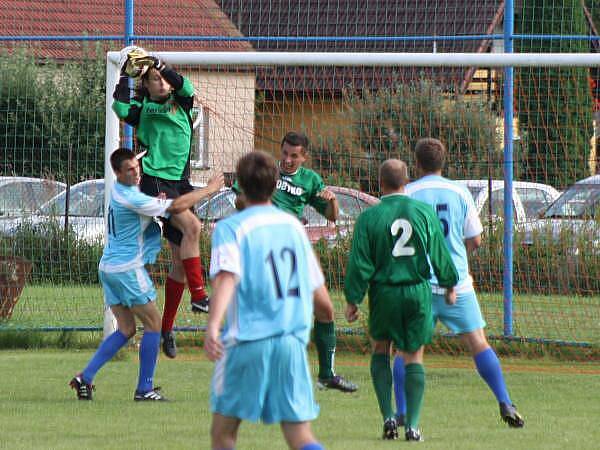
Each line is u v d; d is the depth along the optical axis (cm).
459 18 5353
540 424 2695
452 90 4975
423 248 2441
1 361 3800
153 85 3131
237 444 2423
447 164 4591
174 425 2662
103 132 5241
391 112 4653
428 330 2452
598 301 4497
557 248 4497
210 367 3731
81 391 3031
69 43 6562
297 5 5312
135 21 6669
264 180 1750
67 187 4734
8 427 2619
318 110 4797
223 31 6700
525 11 4516
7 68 5309
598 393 3228
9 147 5047
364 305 4438
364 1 5297
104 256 3034
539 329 4234
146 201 2983
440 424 2697
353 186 4594
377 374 2509
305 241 1759
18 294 4447
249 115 4662
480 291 4366
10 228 4575
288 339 1703
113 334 3086
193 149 4559
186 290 5125
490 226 4359
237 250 1698
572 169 4659
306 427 1716
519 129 4659
